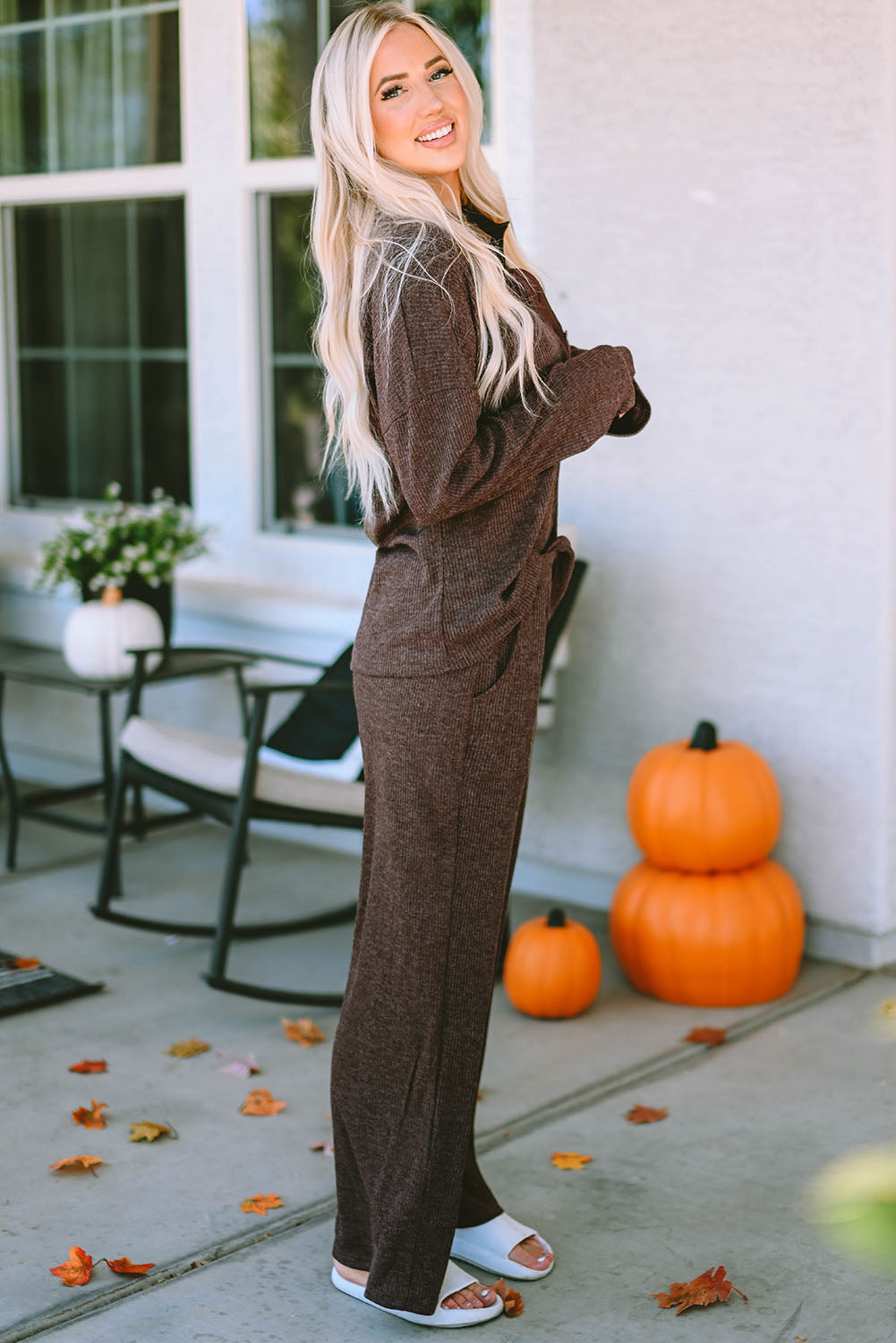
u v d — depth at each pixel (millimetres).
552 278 3484
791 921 3051
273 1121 2537
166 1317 1942
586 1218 2193
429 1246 1850
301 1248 2125
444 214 1691
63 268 4594
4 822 4465
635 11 3252
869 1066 2729
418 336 1641
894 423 3051
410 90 1725
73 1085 2680
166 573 3922
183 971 3275
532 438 1679
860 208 2996
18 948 3398
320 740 3381
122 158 4344
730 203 3178
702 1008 3041
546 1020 2986
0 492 4832
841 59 2975
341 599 3959
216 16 4012
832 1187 736
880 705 3127
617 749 3582
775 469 3207
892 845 3209
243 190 4059
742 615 3312
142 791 4395
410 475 1658
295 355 4141
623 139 3314
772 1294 1975
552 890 3787
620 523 3479
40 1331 1904
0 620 4652
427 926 1809
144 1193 2277
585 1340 1877
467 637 1739
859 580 3117
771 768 3316
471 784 1787
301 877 3955
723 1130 2480
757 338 3186
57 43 4414
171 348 4383
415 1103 1836
